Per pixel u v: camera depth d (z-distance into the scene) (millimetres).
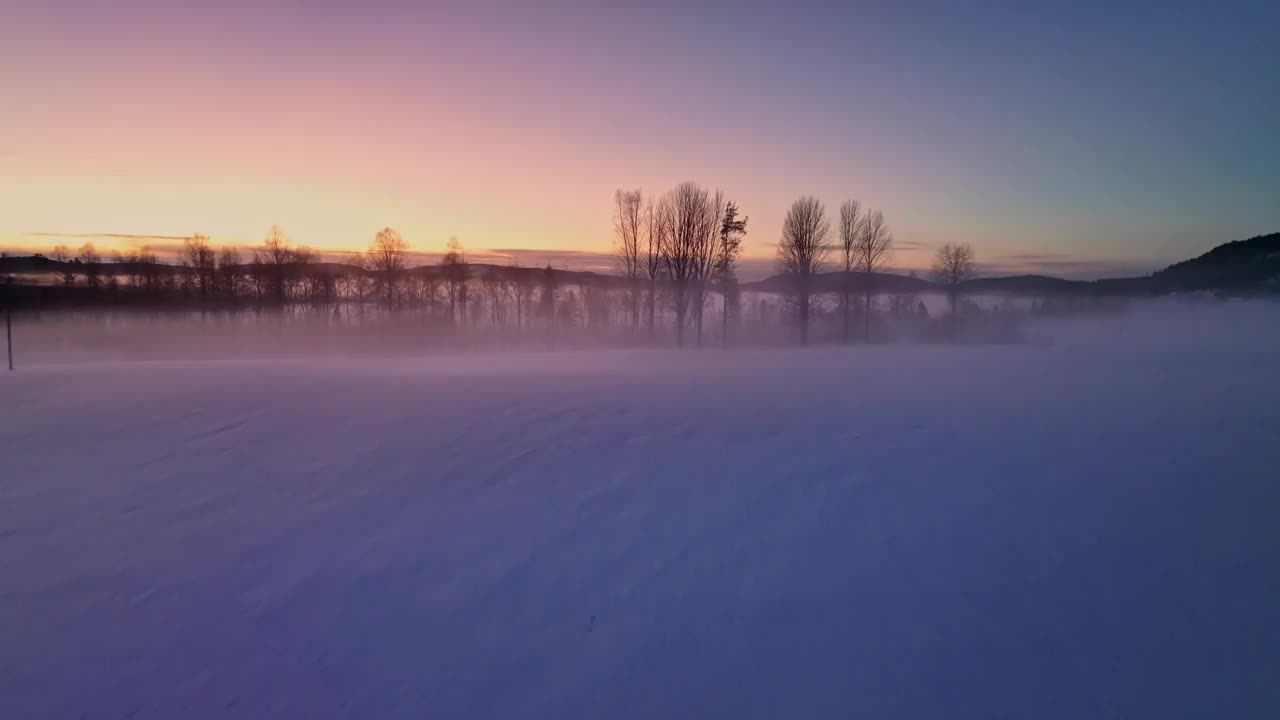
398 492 6234
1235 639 4156
